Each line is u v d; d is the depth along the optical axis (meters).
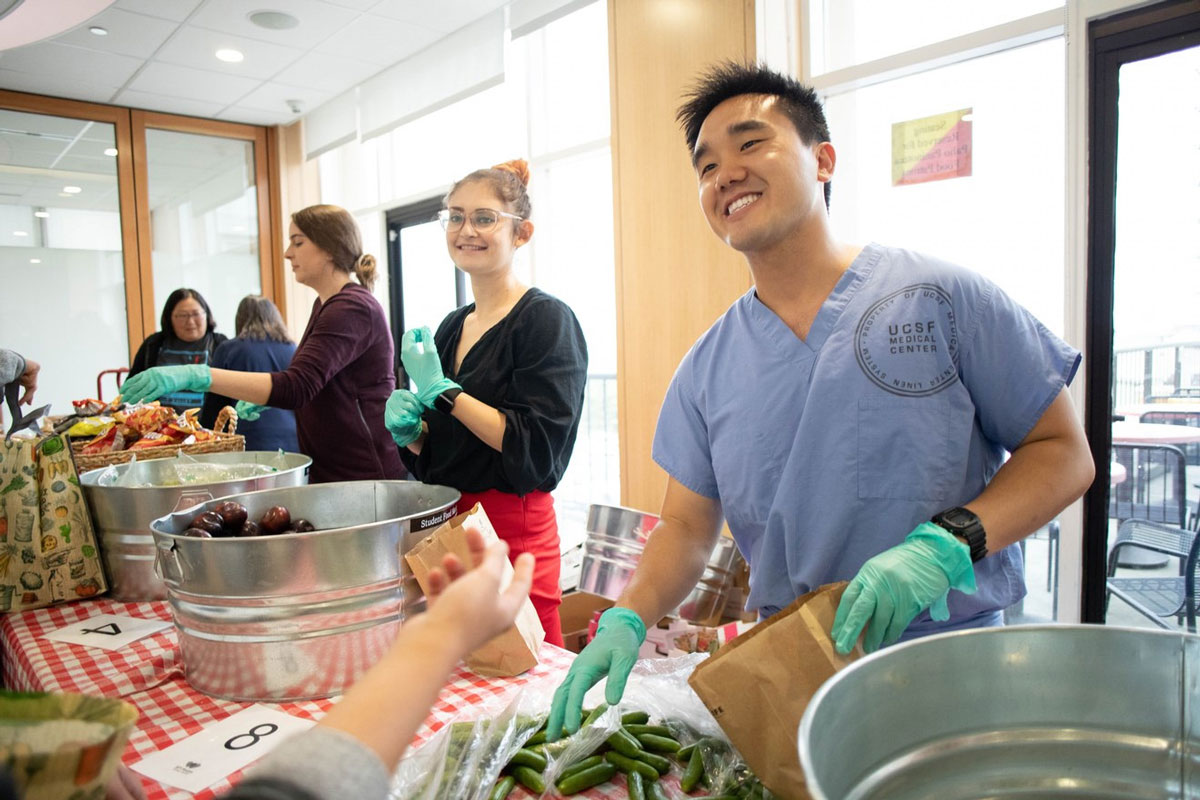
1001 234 2.11
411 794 0.73
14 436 1.38
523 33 3.46
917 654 0.51
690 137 1.12
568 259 3.71
